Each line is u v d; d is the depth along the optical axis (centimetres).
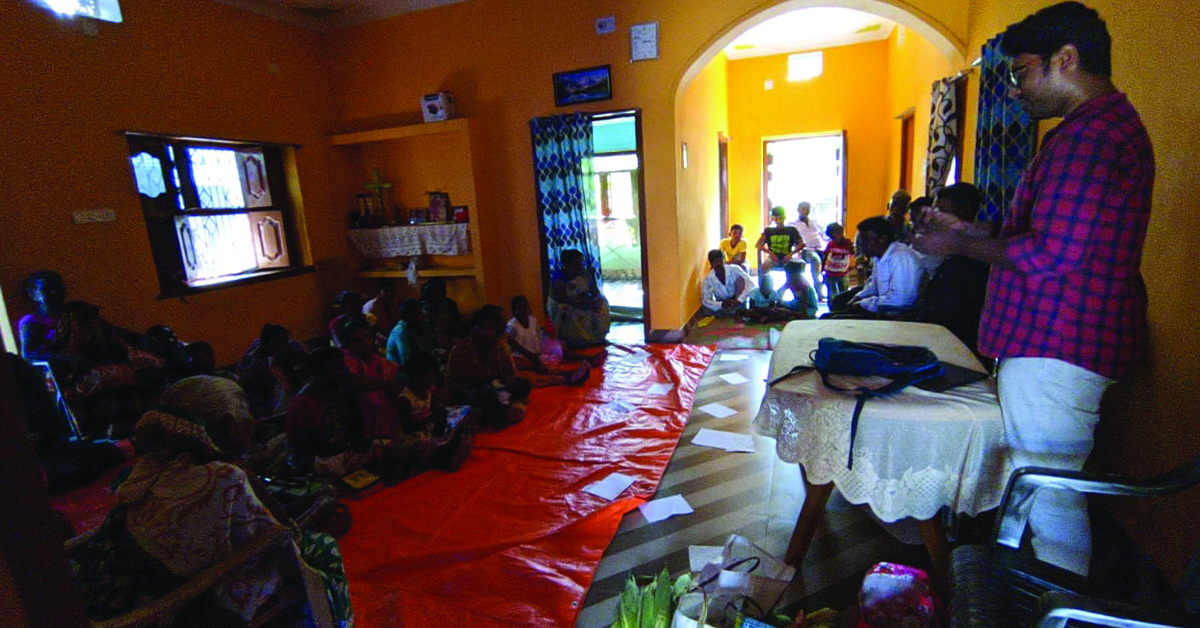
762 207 941
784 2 468
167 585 134
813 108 884
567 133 555
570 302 542
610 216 1009
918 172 626
